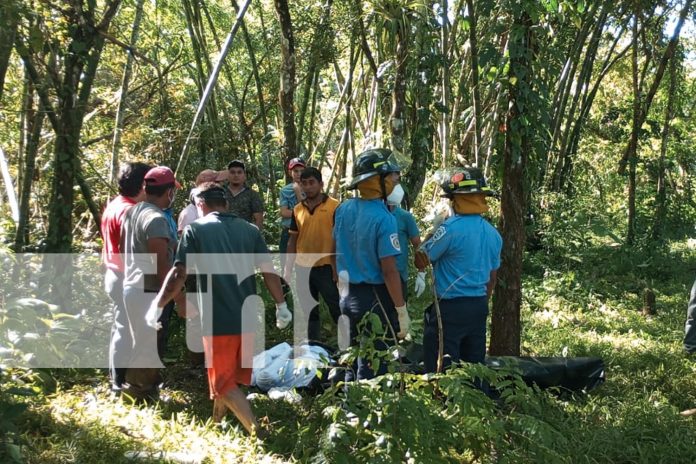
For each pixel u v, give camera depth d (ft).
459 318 15.02
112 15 18.89
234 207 22.89
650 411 15.80
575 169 42.09
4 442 11.31
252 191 23.18
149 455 12.60
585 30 33.01
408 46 24.26
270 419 15.26
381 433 10.69
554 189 38.37
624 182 45.88
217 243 13.85
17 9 15.87
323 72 38.47
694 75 54.08
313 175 19.22
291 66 24.89
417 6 24.20
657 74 38.19
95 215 20.02
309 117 37.93
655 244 37.24
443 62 24.91
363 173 14.62
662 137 40.63
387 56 25.91
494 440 11.59
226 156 30.32
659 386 18.37
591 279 31.99
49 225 18.63
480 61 17.75
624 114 42.73
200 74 29.14
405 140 24.98
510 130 17.76
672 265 36.58
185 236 13.92
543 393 15.29
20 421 13.12
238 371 14.24
